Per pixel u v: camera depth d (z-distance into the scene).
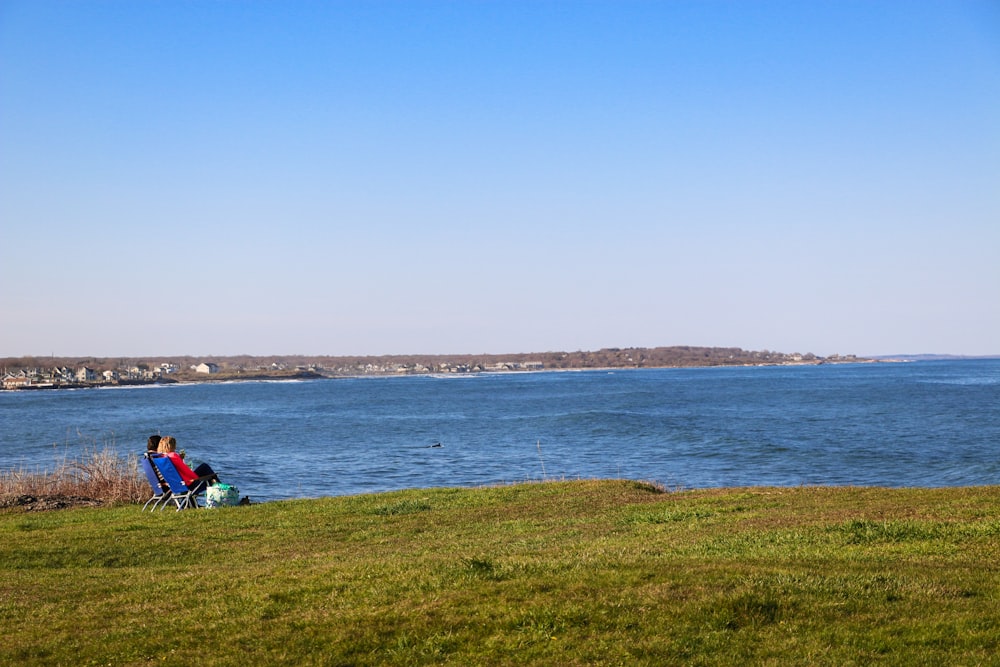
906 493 15.55
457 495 18.22
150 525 15.23
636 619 7.38
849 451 41.62
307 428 64.12
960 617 7.27
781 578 8.37
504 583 8.53
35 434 59.47
